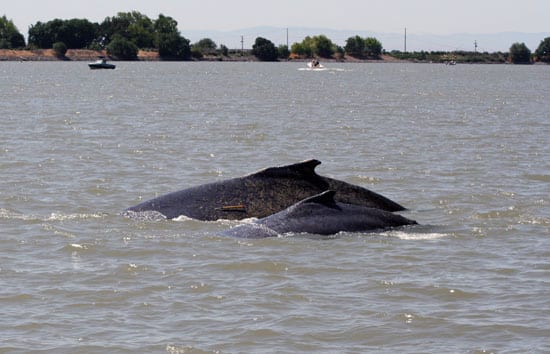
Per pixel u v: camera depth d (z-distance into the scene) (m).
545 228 45.75
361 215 45.12
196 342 29.91
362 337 30.50
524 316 32.31
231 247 40.97
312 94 187.62
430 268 38.16
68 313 32.50
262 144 82.38
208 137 87.94
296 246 41.12
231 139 86.31
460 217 48.47
